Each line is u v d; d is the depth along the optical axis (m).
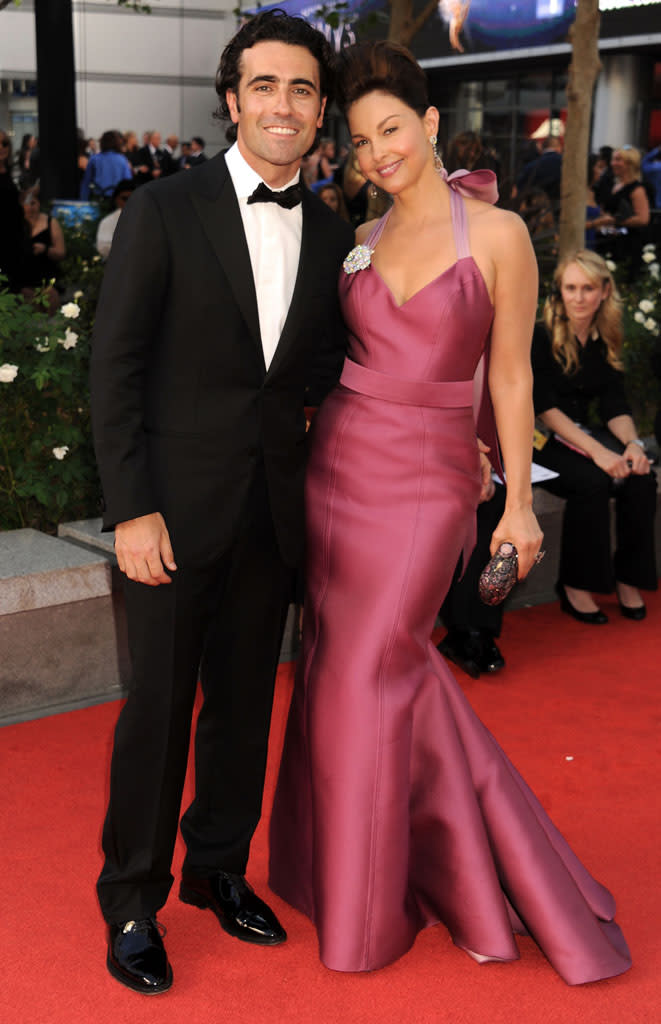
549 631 4.43
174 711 2.13
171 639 2.09
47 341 4.04
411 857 2.32
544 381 4.54
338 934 2.18
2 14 17.80
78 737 3.30
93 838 2.73
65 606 3.46
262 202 1.98
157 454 2.04
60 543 3.69
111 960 2.21
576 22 6.12
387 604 2.19
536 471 4.39
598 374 4.64
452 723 2.29
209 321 1.97
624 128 13.08
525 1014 2.12
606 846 2.76
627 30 12.45
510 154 13.98
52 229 7.79
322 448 2.27
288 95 1.93
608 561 4.43
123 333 1.93
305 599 2.35
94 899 2.47
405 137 2.09
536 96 13.65
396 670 2.21
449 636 4.05
